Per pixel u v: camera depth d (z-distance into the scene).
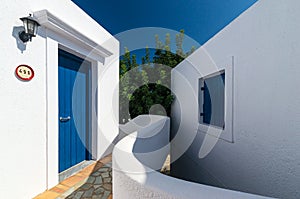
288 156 3.08
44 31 4.19
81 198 3.80
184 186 1.72
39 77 4.03
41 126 4.08
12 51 3.43
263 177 3.63
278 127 3.29
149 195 1.74
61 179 4.75
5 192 3.31
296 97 2.96
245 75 4.22
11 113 3.42
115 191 2.43
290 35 3.06
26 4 3.71
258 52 3.80
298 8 2.93
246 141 4.16
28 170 3.74
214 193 1.57
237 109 4.51
